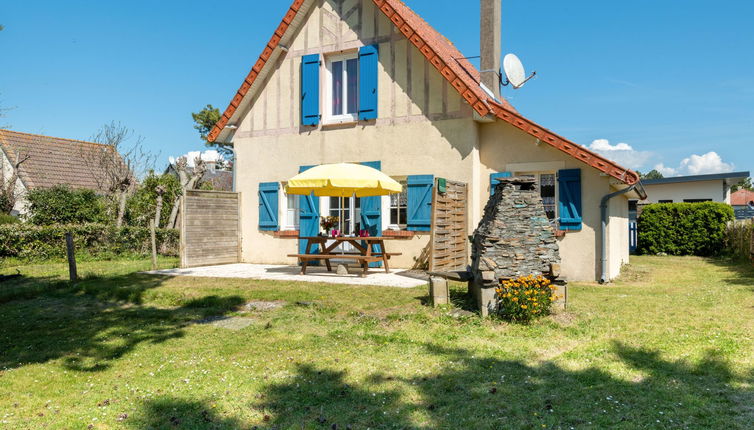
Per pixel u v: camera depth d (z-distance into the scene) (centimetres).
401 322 612
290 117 1262
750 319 601
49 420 358
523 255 648
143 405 381
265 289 822
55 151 2427
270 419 353
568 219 989
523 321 593
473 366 454
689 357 462
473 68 1516
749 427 322
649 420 337
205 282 915
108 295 849
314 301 726
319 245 1193
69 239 1003
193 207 1205
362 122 1173
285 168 1266
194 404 381
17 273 1127
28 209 1769
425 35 1181
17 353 535
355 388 408
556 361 463
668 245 1697
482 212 1095
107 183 2244
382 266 1149
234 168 1340
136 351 534
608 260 970
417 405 371
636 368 438
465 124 1066
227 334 593
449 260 1010
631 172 898
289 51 1267
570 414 349
